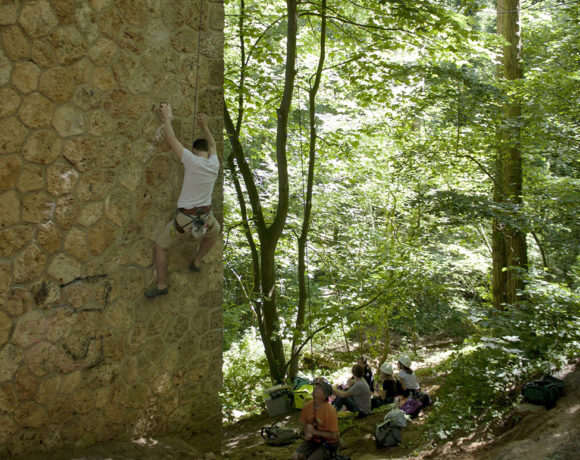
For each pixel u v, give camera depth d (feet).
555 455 15.84
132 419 16.07
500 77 41.32
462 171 40.75
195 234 15.43
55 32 13.48
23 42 12.88
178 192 17.04
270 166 40.73
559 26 45.57
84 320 14.64
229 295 50.03
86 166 14.44
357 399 27.81
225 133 33.37
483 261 48.29
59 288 14.03
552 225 37.76
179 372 17.52
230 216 35.78
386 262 34.78
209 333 18.51
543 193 36.94
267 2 36.17
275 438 24.80
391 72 34.63
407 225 45.93
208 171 15.56
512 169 39.45
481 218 33.55
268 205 39.06
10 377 13.07
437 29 30.71
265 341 34.73
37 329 13.58
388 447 22.59
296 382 32.30
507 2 40.22
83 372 14.69
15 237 13.05
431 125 48.39
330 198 43.04
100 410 15.17
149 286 16.37
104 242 15.03
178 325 17.42
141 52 15.60
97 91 14.56
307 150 39.06
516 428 19.19
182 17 16.74
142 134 15.83
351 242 42.04
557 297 25.11
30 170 13.25
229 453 23.62
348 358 43.52
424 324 55.26
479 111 34.30
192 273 17.81
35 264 13.47
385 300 33.35
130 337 15.88
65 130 13.89
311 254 42.22
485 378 22.66
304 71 39.78
